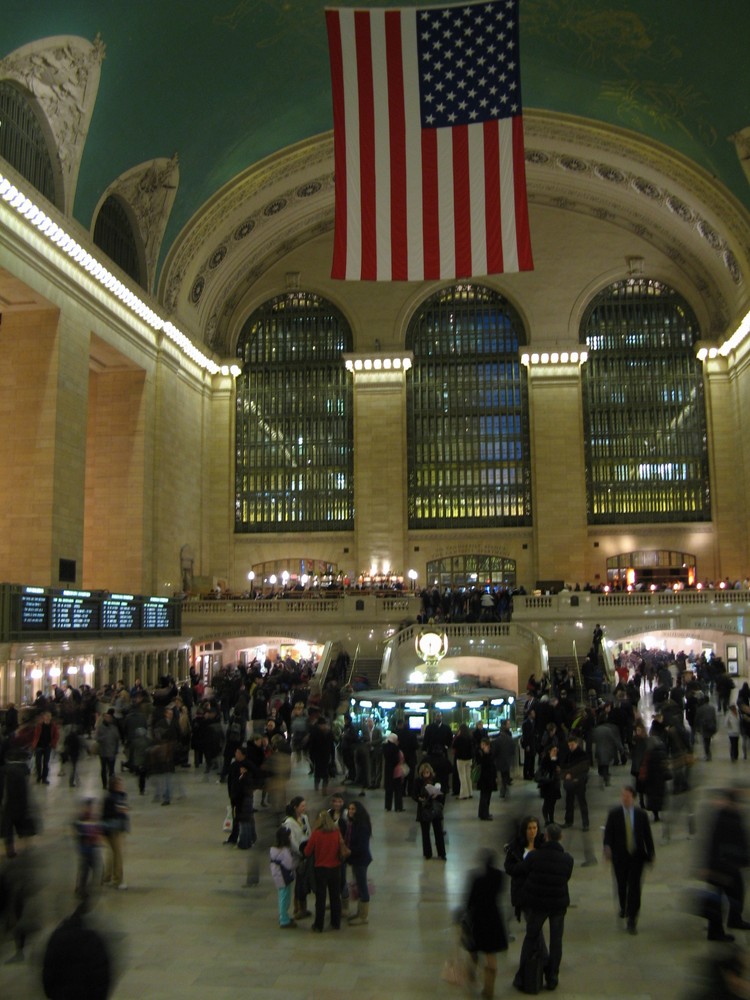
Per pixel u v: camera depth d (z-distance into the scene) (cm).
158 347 3550
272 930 855
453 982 671
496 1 1842
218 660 3591
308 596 3462
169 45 2647
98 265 2900
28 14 2209
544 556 4078
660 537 4109
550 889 712
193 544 3950
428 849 1105
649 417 4209
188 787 1622
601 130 3441
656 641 3678
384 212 1858
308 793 1516
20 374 2720
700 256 3953
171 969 757
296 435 4303
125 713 1850
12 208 2442
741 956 405
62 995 447
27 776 1002
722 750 1862
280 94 3123
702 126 3116
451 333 4331
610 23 2811
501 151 1850
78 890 916
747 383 3878
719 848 797
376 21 1856
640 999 695
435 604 3281
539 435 4153
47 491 2666
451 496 4228
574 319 4203
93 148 2767
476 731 1505
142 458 3388
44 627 2397
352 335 4325
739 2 2527
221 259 3903
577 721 1638
